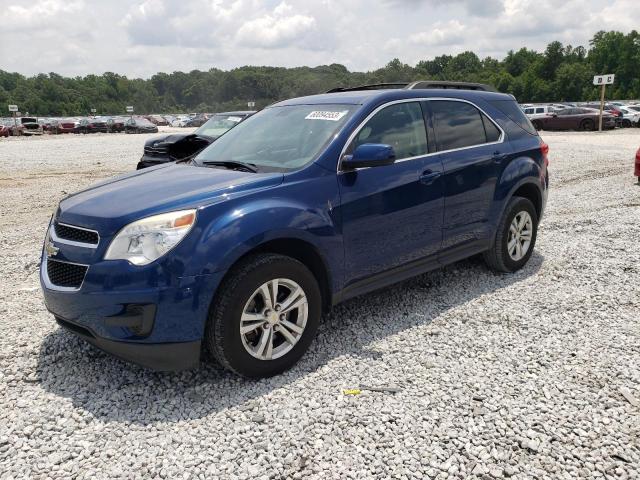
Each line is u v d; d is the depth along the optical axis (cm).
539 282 532
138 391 345
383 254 422
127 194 361
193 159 462
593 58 12088
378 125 427
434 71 16550
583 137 2609
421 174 442
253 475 269
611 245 653
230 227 331
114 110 15838
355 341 411
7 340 414
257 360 349
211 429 305
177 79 18762
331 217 381
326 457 280
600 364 370
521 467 271
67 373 366
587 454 280
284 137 430
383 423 308
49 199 1077
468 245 501
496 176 513
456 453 282
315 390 343
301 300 366
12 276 578
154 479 267
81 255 330
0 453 286
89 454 286
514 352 390
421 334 421
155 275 314
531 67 12169
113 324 318
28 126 4338
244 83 15588
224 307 330
